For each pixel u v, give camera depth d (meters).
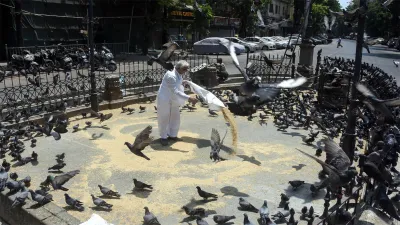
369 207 7.86
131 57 33.16
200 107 17.59
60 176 7.84
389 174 7.50
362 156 8.20
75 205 7.68
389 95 14.34
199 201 8.25
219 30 55.62
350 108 9.03
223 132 13.51
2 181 7.96
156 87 20.27
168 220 7.46
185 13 40.59
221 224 7.13
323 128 13.58
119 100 17.27
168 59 12.29
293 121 14.67
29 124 12.89
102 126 14.05
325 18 15.58
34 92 16.67
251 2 50.59
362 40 8.53
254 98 6.89
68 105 16.12
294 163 10.61
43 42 31.17
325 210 6.80
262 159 10.88
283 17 64.00
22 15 27.27
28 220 7.07
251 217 7.53
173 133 12.37
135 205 8.04
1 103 14.76
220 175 9.69
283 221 7.24
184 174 9.70
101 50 28.59
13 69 21.61
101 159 10.66
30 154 10.98
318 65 21.34
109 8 37.44
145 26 35.75
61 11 32.72
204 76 20.72
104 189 8.27
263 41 49.62
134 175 9.59
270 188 8.99
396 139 10.16
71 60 25.00
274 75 22.64
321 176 9.51
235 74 24.30
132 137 12.74
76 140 12.37
